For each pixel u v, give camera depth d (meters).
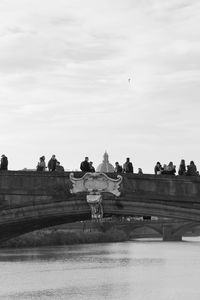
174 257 103.31
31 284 62.72
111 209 64.12
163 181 63.00
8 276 68.94
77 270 76.38
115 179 63.91
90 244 158.88
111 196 63.84
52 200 65.31
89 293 57.16
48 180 65.62
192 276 70.19
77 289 59.62
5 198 66.44
